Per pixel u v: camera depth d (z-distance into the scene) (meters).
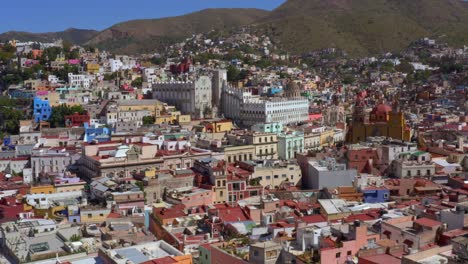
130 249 116.62
